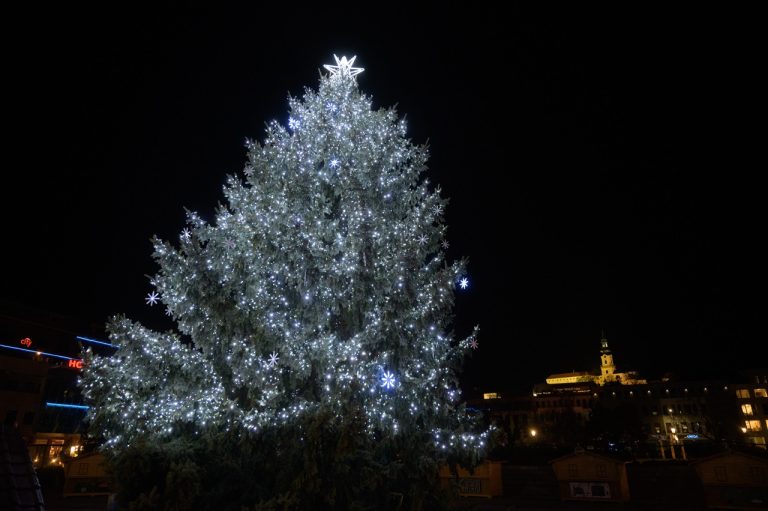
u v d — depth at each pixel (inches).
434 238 501.7
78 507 751.1
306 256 451.5
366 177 493.7
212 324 442.0
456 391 470.0
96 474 872.9
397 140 549.3
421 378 437.1
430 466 390.6
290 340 415.8
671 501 842.2
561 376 5128.0
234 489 372.2
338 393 401.4
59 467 971.3
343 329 481.1
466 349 483.5
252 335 423.8
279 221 450.6
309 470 350.3
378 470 386.9
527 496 910.4
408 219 503.2
